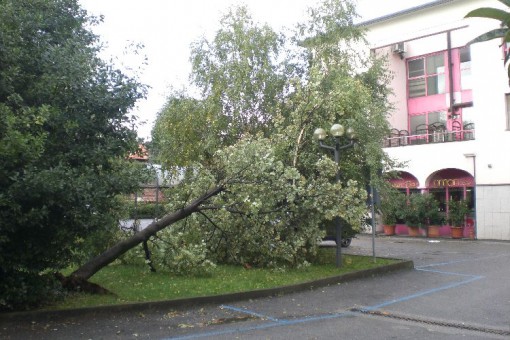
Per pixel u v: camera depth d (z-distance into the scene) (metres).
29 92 7.31
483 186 23.91
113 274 10.93
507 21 5.24
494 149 23.59
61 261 8.04
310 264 12.60
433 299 9.52
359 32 15.24
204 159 14.01
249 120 14.70
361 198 11.63
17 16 7.36
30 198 6.67
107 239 10.67
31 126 7.00
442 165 25.30
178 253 10.78
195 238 12.16
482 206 23.94
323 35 14.95
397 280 11.74
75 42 7.95
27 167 6.56
